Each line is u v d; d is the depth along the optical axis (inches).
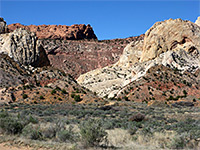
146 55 6264.8
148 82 3821.4
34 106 2213.3
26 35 4756.4
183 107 2324.1
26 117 853.2
